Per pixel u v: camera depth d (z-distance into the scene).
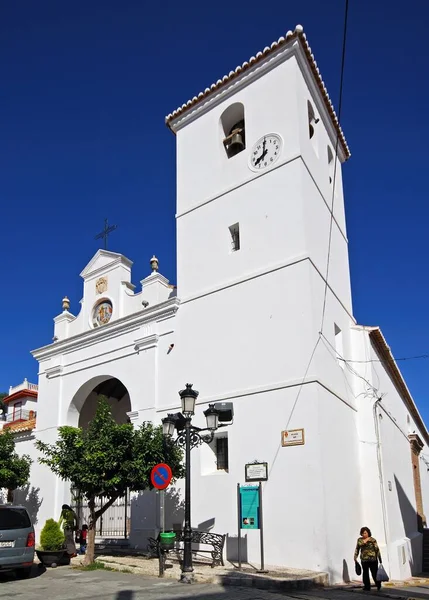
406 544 17.83
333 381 15.09
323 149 18.92
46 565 14.25
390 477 17.30
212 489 14.68
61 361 21.12
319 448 13.05
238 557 12.66
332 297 16.73
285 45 17.17
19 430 21.95
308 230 15.38
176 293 18.86
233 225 16.94
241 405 14.80
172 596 9.75
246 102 17.92
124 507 18.17
